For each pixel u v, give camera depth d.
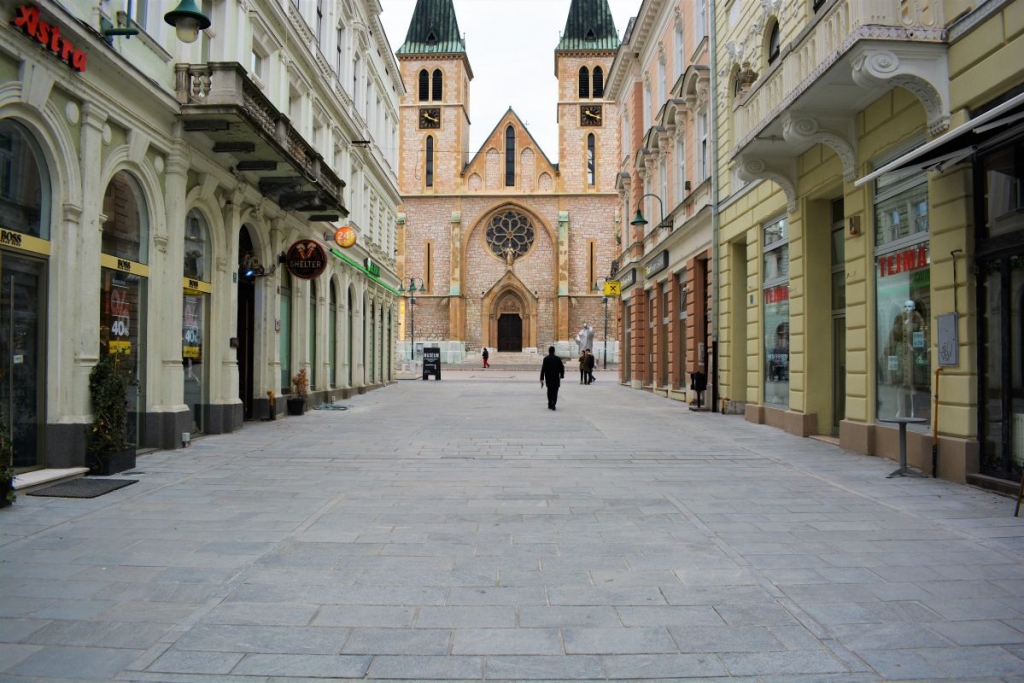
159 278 11.91
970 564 5.71
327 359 23.28
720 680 3.82
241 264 16.95
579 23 65.81
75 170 9.38
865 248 11.36
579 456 11.41
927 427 9.78
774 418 15.77
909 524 6.96
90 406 9.64
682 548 6.17
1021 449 8.08
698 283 22.42
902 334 10.50
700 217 21.00
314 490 8.66
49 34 8.50
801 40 10.84
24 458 8.89
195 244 13.78
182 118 12.02
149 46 11.31
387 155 35.22
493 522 7.08
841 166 12.21
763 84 12.60
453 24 66.38
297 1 19.59
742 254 19.12
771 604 4.87
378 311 33.88
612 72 35.31
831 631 4.43
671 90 25.31
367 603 4.90
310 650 4.18
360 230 28.36
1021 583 5.28
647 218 30.61
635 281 32.56
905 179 10.36
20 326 8.77
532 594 5.07
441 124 65.25
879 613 4.71
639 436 14.07
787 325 15.15
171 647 4.21
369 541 6.39
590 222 64.06
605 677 3.85
